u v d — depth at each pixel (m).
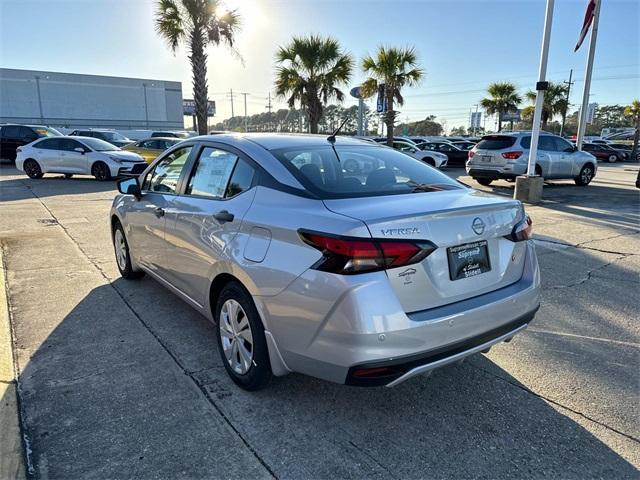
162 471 2.28
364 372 2.24
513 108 40.72
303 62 18.41
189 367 3.26
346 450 2.45
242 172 3.07
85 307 4.30
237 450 2.44
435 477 2.27
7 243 6.65
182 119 62.69
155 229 3.93
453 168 24.62
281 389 2.99
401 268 2.28
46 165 15.41
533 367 3.33
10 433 2.48
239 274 2.74
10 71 49.75
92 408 2.76
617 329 3.94
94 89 55.00
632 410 2.82
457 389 3.04
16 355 3.39
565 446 2.50
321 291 2.29
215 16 15.96
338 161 3.10
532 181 10.70
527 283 2.88
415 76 20.31
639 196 12.14
